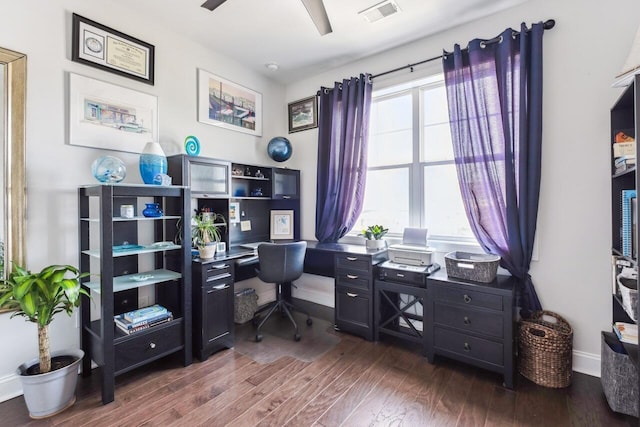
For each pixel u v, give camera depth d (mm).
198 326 2350
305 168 3740
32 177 1961
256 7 2369
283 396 1892
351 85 3156
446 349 2229
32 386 1660
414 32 2705
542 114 2215
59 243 2074
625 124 1850
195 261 2381
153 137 2568
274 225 3617
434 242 2811
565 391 1923
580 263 2127
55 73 2047
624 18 1975
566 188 2164
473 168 2439
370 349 2512
